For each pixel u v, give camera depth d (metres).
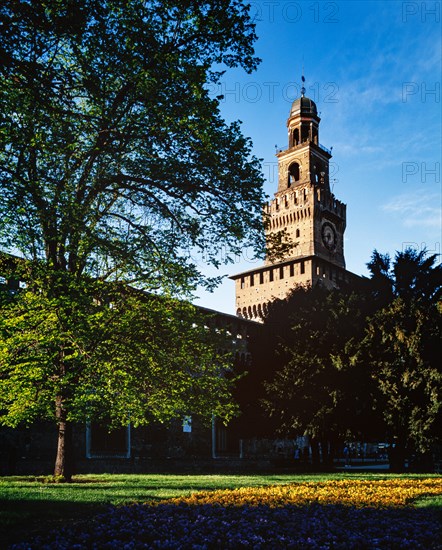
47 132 16.38
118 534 7.91
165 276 18.77
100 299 18.92
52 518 9.27
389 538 7.82
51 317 16.45
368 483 16.45
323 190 91.25
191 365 20.56
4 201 15.42
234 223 19.12
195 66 17.14
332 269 88.50
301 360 29.98
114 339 18.38
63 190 17.31
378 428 28.22
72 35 14.30
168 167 18.36
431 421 25.25
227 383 22.06
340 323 30.44
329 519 9.66
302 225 89.50
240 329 49.09
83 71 15.87
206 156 18.22
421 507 10.99
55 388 16.80
